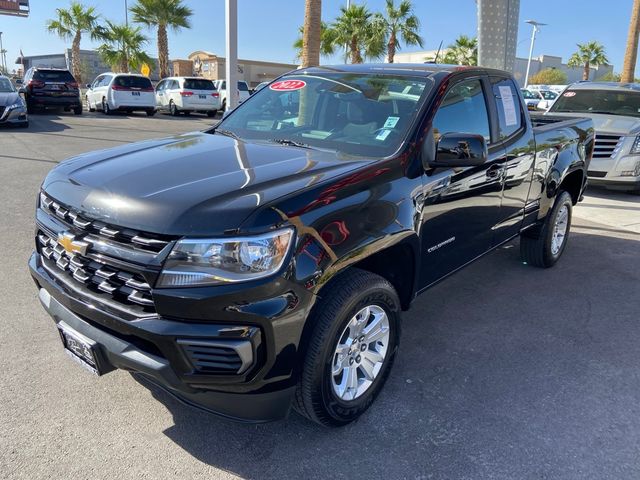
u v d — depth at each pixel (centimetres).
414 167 311
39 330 376
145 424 286
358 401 289
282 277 230
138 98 2161
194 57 5575
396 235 286
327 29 2938
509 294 486
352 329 277
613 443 285
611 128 895
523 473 261
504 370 354
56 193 275
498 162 396
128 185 252
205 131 401
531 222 490
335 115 359
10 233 580
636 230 721
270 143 344
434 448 277
